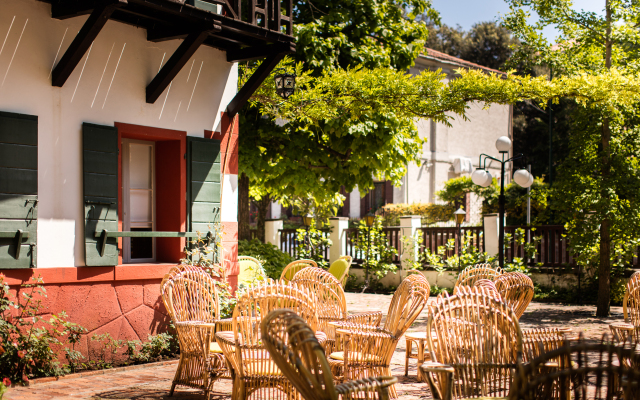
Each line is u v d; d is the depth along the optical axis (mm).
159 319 7180
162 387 5656
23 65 6086
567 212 10969
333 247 16375
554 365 3545
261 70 7727
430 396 5320
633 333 5414
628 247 11094
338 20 12234
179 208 7449
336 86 9141
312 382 2760
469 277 7199
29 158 6047
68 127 6426
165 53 7398
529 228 13781
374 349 4949
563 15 11078
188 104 7621
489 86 8727
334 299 6309
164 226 7594
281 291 4344
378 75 8992
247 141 11352
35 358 5844
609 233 10594
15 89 6023
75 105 6496
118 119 6875
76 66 6516
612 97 9023
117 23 6887
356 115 9523
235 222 8141
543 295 12922
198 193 7598
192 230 7512
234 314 4227
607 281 10641
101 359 6555
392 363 6930
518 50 11516
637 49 11133
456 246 15180
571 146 10945
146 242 7582
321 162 12562
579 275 12883
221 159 7984
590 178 10672
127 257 7348
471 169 26875
